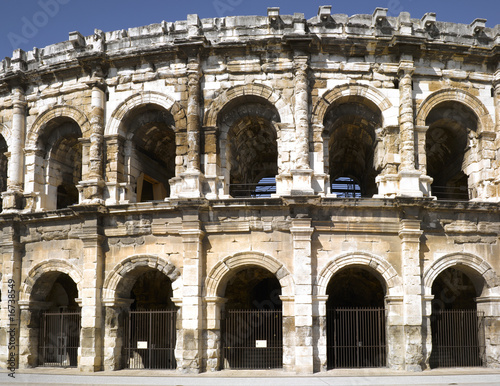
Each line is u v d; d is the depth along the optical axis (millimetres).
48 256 36750
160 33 36562
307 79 34906
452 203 33562
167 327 41344
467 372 31734
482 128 35875
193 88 34969
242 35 35531
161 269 33938
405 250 32938
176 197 33312
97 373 32875
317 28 35469
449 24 36719
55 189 40125
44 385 28062
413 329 32250
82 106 37688
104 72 37188
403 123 34500
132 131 37438
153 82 36281
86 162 36906
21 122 39156
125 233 34781
